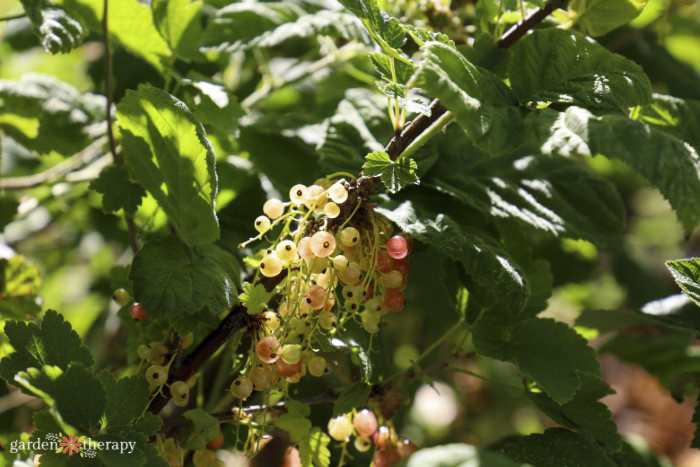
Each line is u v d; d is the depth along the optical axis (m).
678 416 1.58
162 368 0.66
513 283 0.66
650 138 0.60
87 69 0.96
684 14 0.96
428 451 0.63
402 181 0.64
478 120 0.61
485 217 0.73
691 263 0.67
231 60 0.90
